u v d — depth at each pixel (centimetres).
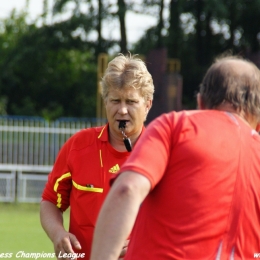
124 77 1192
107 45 9194
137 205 793
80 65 9338
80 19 8988
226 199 837
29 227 3666
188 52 9106
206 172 835
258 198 857
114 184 809
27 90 9319
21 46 9094
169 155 839
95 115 9288
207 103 899
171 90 6181
